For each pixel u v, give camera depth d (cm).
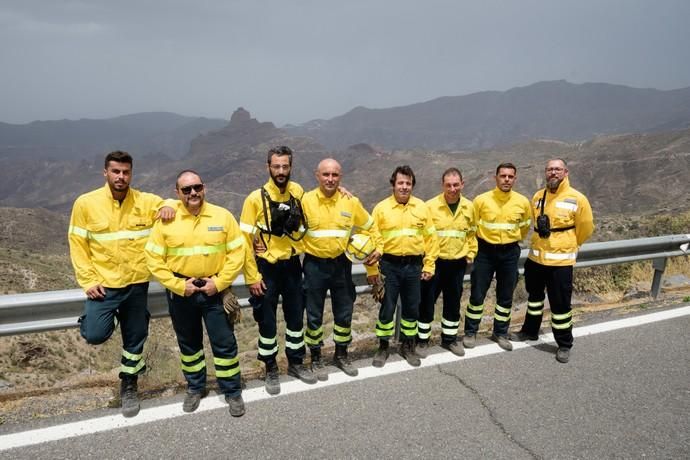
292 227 379
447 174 456
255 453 298
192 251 342
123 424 329
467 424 334
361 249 406
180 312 351
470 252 471
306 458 294
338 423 334
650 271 793
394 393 379
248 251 368
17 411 345
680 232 1179
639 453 304
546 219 464
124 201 355
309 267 406
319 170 391
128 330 363
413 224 431
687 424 337
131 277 354
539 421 340
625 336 498
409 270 432
